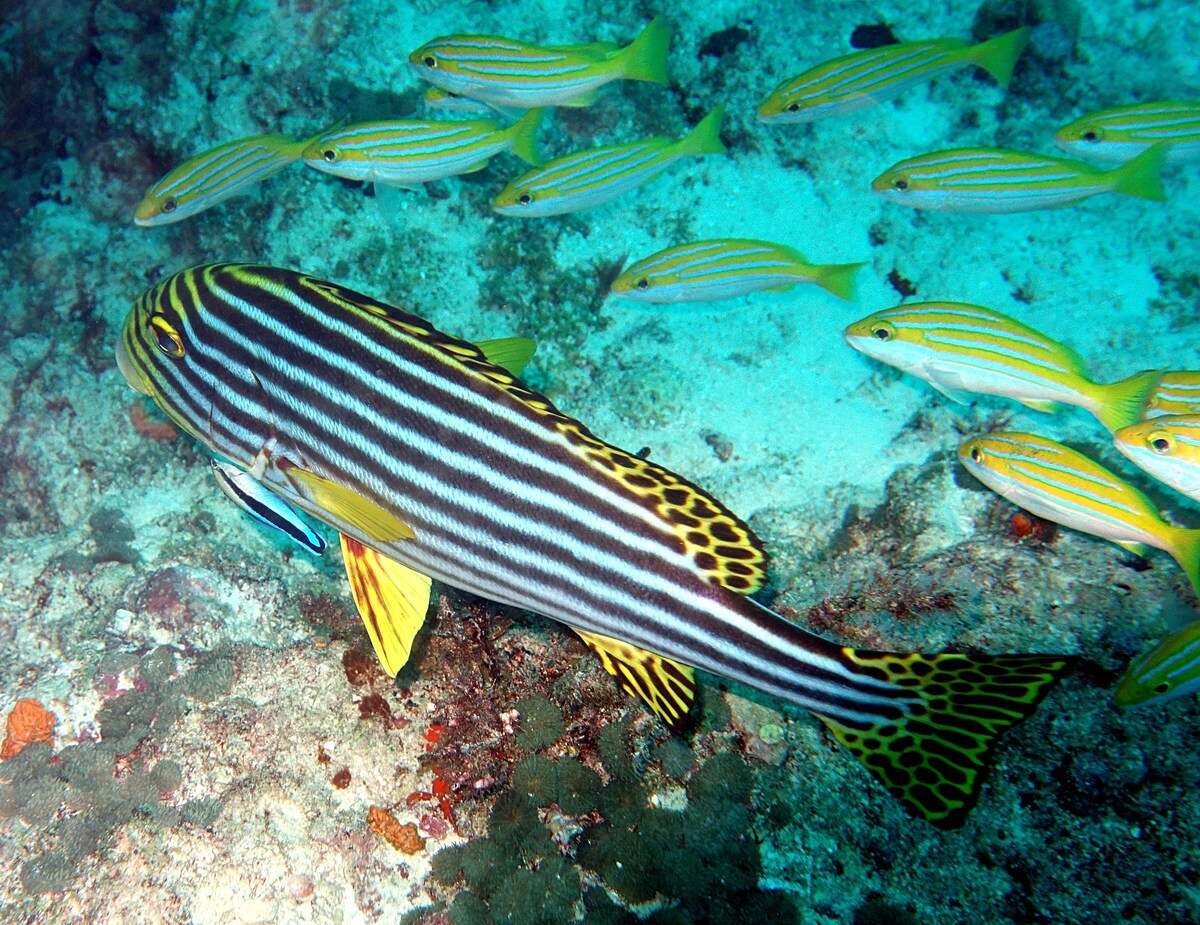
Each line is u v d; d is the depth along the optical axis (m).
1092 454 0.76
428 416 0.51
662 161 0.79
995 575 0.67
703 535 0.50
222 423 0.54
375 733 0.67
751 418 0.84
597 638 0.54
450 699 0.69
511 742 0.67
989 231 0.91
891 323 0.69
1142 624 0.63
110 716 0.65
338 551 0.81
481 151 0.77
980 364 0.68
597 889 0.62
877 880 0.61
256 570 0.78
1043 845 0.60
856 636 0.67
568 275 0.91
